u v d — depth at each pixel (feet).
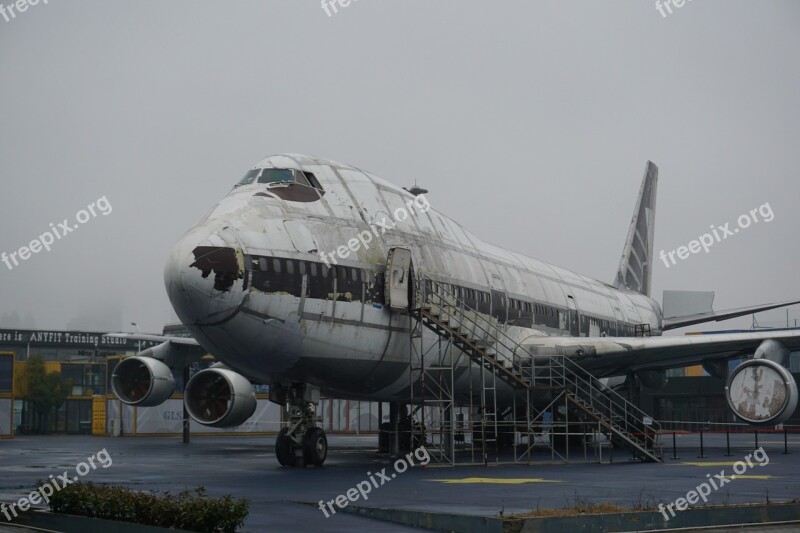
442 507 46.39
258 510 46.01
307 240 73.56
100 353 318.86
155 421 180.86
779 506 44.27
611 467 80.28
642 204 162.91
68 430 250.57
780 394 85.51
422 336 83.92
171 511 37.96
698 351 99.71
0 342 308.40
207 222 70.69
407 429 104.17
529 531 37.88
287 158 79.56
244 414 88.17
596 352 100.78
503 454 103.81
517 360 100.83
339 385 79.56
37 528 42.80
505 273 104.17
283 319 70.74
